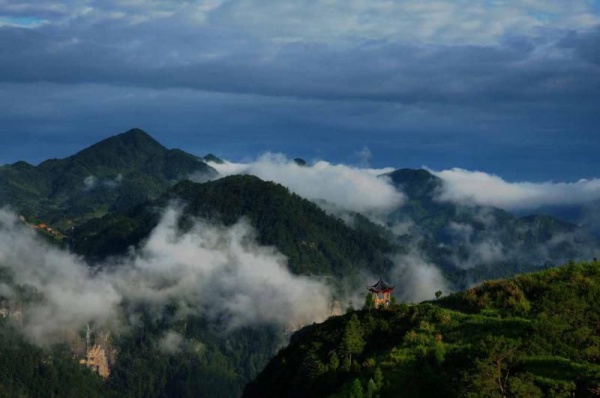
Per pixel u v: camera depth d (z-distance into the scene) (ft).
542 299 353.92
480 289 386.32
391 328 364.79
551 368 295.28
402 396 302.45
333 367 347.36
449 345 327.67
